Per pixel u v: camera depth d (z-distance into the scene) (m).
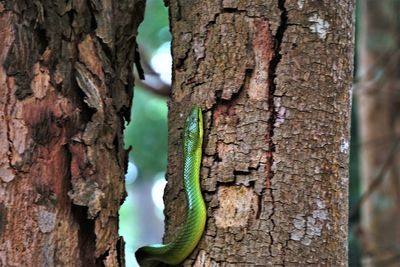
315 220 4.43
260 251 4.41
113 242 4.48
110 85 4.54
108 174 4.49
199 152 4.47
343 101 4.49
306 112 4.45
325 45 4.48
